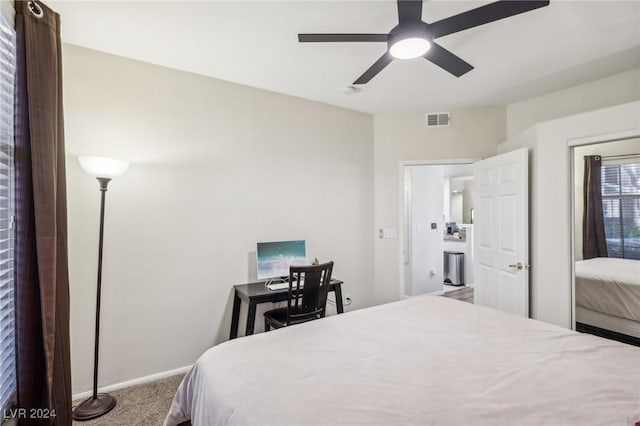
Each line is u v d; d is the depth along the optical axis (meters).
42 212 1.50
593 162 2.63
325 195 3.54
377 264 3.91
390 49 1.79
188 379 1.56
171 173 2.65
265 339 1.68
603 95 2.92
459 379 1.26
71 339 2.25
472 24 1.62
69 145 2.26
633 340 2.53
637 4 1.83
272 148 3.18
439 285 5.25
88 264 2.31
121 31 2.12
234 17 1.97
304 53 2.42
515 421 1.01
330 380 1.26
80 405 2.12
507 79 2.93
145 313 2.52
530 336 1.67
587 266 2.72
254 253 3.05
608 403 1.08
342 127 3.68
